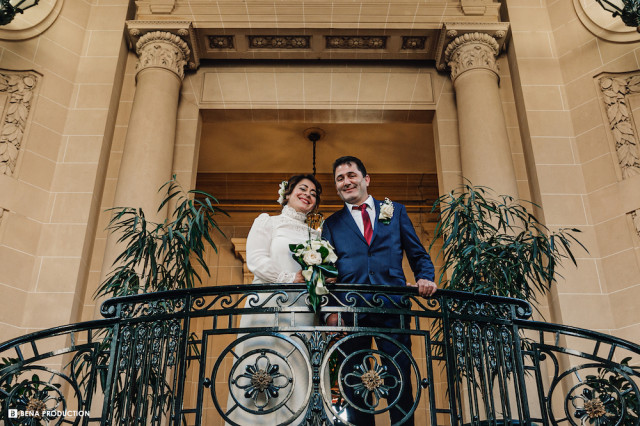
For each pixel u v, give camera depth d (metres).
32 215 7.75
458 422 4.20
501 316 4.68
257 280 4.79
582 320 7.28
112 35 9.10
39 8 8.75
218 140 11.31
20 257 7.47
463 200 6.13
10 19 7.59
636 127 8.10
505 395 4.36
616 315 7.28
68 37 8.93
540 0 9.49
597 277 7.54
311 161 11.68
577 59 8.86
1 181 7.65
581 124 8.46
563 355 7.14
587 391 4.59
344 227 4.84
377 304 4.45
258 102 9.15
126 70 9.23
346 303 4.66
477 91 8.55
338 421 4.05
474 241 5.78
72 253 7.67
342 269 4.68
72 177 8.12
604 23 8.78
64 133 8.39
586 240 7.77
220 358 4.21
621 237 7.59
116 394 4.54
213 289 4.55
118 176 8.20
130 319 4.55
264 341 4.45
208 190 11.78
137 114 8.37
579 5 9.09
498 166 7.99
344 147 11.41
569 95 8.73
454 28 8.91
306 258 4.38
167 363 4.40
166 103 8.54
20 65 8.39
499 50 9.21
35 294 7.40
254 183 11.81
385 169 11.72
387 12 9.09
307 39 9.24
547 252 5.93
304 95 9.20
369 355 4.27
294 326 4.30
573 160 8.30
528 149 8.52
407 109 9.14
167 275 5.92
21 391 5.16
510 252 5.84
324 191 11.67
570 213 7.94
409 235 4.81
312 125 11.01
